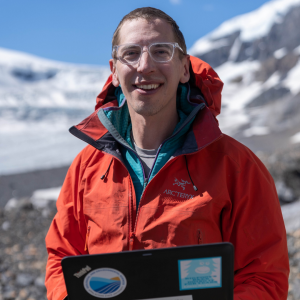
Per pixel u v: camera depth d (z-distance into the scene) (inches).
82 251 72.6
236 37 5787.4
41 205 430.3
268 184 64.7
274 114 2054.6
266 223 61.5
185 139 66.0
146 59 63.6
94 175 70.6
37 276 230.1
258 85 3690.9
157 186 63.6
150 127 69.9
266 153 627.2
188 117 67.4
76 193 72.9
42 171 1042.7
